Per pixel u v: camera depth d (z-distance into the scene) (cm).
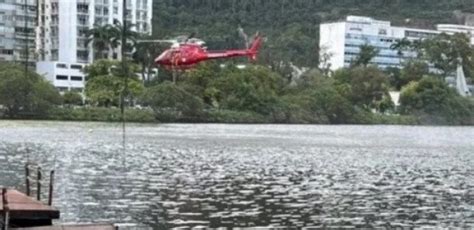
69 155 5700
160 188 3741
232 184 4031
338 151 7188
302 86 16325
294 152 6831
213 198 3416
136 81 13388
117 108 12825
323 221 2872
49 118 12062
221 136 9338
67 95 12975
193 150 6675
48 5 17062
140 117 12738
